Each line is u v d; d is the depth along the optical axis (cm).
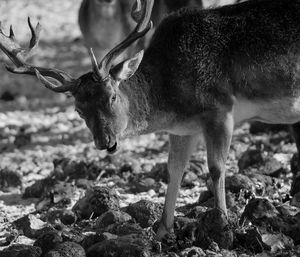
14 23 3956
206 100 1334
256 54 1345
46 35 3888
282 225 1247
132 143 2117
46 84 1312
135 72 1358
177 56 1352
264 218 1259
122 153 1973
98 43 2392
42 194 1656
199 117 1341
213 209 1226
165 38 1376
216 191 1320
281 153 1838
